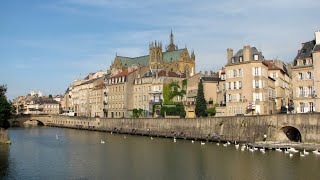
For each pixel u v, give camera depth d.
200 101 137.75
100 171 66.44
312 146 81.81
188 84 161.25
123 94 184.50
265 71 123.19
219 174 61.38
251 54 121.00
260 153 80.75
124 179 59.94
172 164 71.69
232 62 124.62
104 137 135.00
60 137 136.38
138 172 64.94
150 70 180.12
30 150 95.75
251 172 61.84
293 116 91.25
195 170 65.31
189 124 121.50
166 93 165.00
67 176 62.69
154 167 69.19
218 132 110.31
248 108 118.19
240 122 103.50
